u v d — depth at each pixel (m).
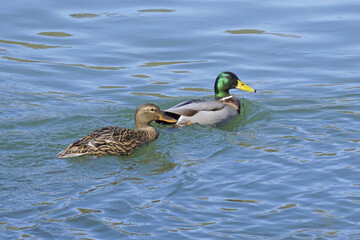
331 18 22.61
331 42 21.08
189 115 16.41
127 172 12.73
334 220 10.48
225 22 22.47
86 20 22.64
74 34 21.67
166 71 19.53
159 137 15.36
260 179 12.23
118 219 10.55
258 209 10.92
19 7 23.69
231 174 12.52
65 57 20.23
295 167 12.81
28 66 19.52
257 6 23.84
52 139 14.52
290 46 20.88
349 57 20.16
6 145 13.95
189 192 11.64
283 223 10.42
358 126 15.39
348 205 11.01
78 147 13.34
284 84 18.67
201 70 19.64
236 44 21.11
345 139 14.48
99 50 20.69
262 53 20.55
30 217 10.59
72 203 11.11
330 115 16.28
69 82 18.69
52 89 18.19
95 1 24.33
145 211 10.83
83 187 11.84
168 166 13.09
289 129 15.41
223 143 14.62
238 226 10.32
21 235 9.97
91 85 18.56
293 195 11.47
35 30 21.92
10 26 22.17
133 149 14.23
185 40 21.34
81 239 9.89
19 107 16.69
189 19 22.69
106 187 11.84
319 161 13.11
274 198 11.37
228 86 17.67
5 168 12.70
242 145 14.38
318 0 24.34
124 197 11.35
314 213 10.74
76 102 17.33
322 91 18.08
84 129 15.35
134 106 17.23
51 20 22.64
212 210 10.91
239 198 11.40
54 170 12.72
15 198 11.30
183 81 18.95
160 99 17.78
